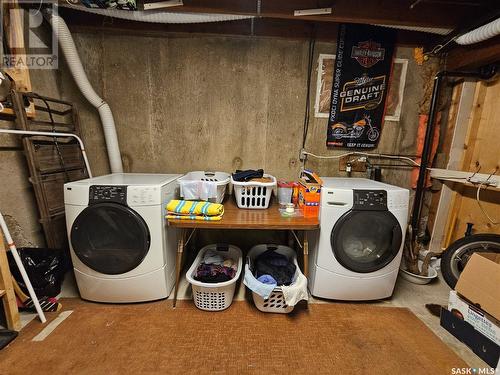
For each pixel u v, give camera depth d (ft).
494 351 4.12
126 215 4.97
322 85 7.21
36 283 5.32
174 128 7.38
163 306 5.47
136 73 7.01
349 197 5.22
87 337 4.58
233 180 5.98
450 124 7.47
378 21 6.16
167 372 3.95
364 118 7.33
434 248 8.00
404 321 5.22
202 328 4.87
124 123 7.27
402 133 7.59
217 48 6.97
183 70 7.05
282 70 7.13
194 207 5.08
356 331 4.92
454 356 4.37
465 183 6.98
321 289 5.71
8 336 4.46
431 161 7.84
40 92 6.23
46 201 5.81
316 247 5.57
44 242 6.36
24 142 5.41
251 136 7.48
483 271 4.41
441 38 6.79
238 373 3.98
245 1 5.90
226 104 7.28
